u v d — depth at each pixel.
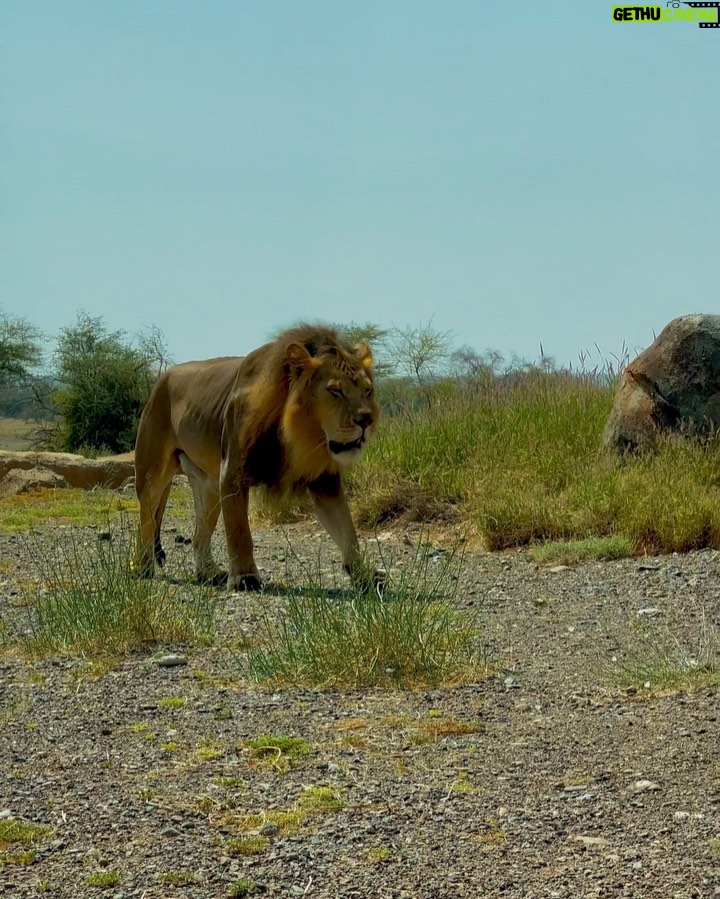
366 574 10.51
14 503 19.97
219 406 11.48
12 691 7.57
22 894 4.66
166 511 18.48
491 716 6.76
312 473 10.78
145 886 4.71
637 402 14.30
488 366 18.28
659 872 4.67
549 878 4.67
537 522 12.84
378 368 28.34
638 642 8.39
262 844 5.04
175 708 7.11
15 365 45.75
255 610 9.78
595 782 5.66
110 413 38.69
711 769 5.73
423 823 5.24
